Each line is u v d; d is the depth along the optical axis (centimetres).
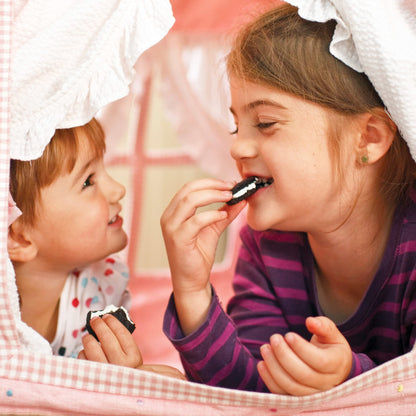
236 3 146
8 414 66
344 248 90
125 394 66
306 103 81
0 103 65
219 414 67
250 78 82
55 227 93
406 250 86
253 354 94
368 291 88
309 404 67
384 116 82
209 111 170
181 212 81
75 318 101
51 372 66
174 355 156
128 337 80
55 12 74
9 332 65
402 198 89
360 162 85
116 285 108
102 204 96
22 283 98
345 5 74
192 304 83
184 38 160
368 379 67
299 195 84
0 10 65
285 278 97
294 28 83
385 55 73
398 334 89
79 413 66
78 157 92
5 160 65
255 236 102
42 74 75
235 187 84
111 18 76
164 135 211
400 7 76
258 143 84
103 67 77
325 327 68
